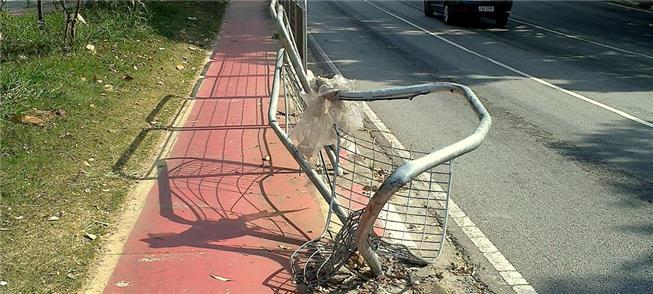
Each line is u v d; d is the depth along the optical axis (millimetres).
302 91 5965
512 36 17609
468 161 6996
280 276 4160
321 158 5523
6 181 5270
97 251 4414
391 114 8977
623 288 4387
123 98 8188
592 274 4578
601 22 21328
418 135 8023
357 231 3725
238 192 5555
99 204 5145
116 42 10977
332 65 13016
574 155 7246
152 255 4375
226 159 6387
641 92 10508
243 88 9633
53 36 10039
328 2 27766
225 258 4359
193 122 7707
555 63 13352
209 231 4777
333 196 4578
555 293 4320
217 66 11398
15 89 7254
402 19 21672
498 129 8289
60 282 3994
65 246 4430
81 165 5844
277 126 5195
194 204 5262
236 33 15328
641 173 6656
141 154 6395
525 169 6758
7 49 9328
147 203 5250
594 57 14180
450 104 9570
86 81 8430
